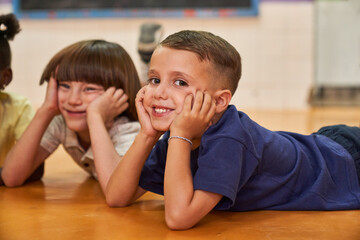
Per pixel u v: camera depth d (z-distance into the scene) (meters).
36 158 1.20
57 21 5.37
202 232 0.76
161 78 0.82
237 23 5.25
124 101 1.15
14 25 1.29
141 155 0.90
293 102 5.26
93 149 1.04
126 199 0.94
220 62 0.83
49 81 1.16
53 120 1.24
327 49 5.02
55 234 0.75
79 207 0.95
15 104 1.36
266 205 0.91
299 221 0.83
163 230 0.77
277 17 5.20
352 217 0.87
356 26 4.93
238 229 0.78
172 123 0.82
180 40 0.82
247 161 0.81
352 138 1.05
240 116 0.87
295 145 0.96
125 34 5.36
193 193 0.77
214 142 0.79
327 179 0.93
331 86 5.05
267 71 5.26
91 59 1.13
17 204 0.98
